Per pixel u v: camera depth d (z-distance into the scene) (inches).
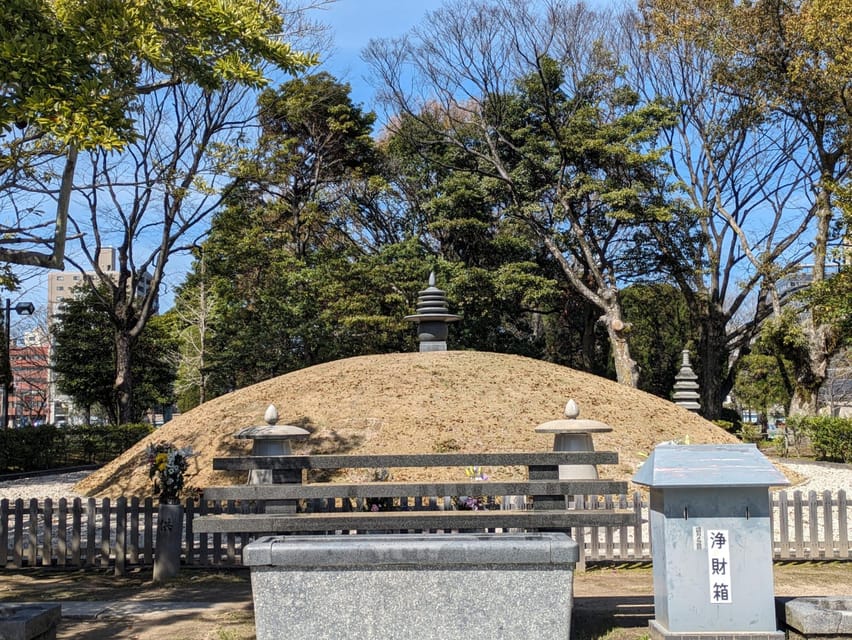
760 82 1165.7
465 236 1477.6
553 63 1437.0
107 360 1547.7
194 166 952.9
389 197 1614.2
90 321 1556.3
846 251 910.4
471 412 673.0
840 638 204.1
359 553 196.1
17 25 318.0
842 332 976.3
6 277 473.4
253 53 380.2
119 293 1103.6
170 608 305.1
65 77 310.8
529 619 195.0
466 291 1349.7
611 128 1338.6
